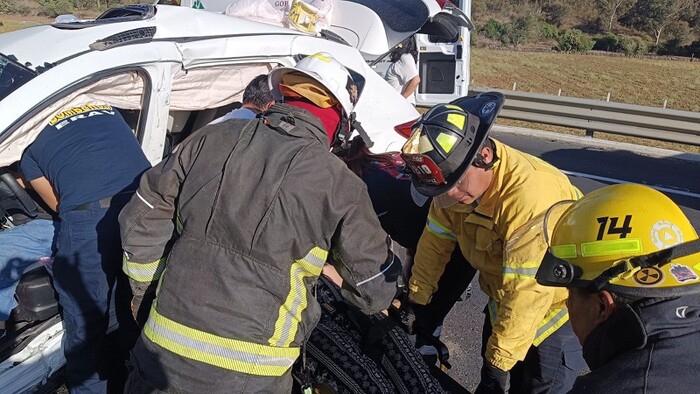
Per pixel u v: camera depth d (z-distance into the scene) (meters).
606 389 1.25
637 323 1.25
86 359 2.45
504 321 2.08
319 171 1.86
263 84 2.45
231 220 1.84
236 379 1.84
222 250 1.85
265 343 1.86
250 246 1.82
